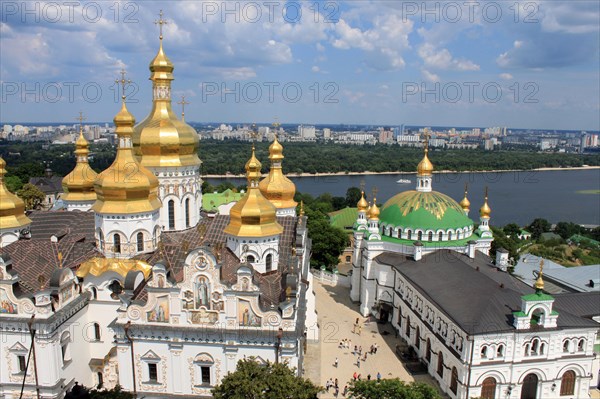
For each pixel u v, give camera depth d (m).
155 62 68.56
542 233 184.50
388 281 89.56
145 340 52.50
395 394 47.91
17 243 59.44
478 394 60.38
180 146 68.50
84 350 58.28
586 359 62.59
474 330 59.19
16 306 51.59
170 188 68.81
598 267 100.88
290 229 73.38
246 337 51.22
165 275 51.25
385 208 97.00
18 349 52.12
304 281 67.69
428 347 72.69
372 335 85.00
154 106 69.81
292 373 45.97
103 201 60.41
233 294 50.88
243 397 42.41
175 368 52.75
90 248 62.53
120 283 58.09
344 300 102.50
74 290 56.44
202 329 51.44
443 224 88.94
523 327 60.09
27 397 52.91
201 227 65.75
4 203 63.88
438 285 73.81
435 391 49.22
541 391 62.34
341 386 67.62
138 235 61.06
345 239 129.62
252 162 62.66
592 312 72.06
